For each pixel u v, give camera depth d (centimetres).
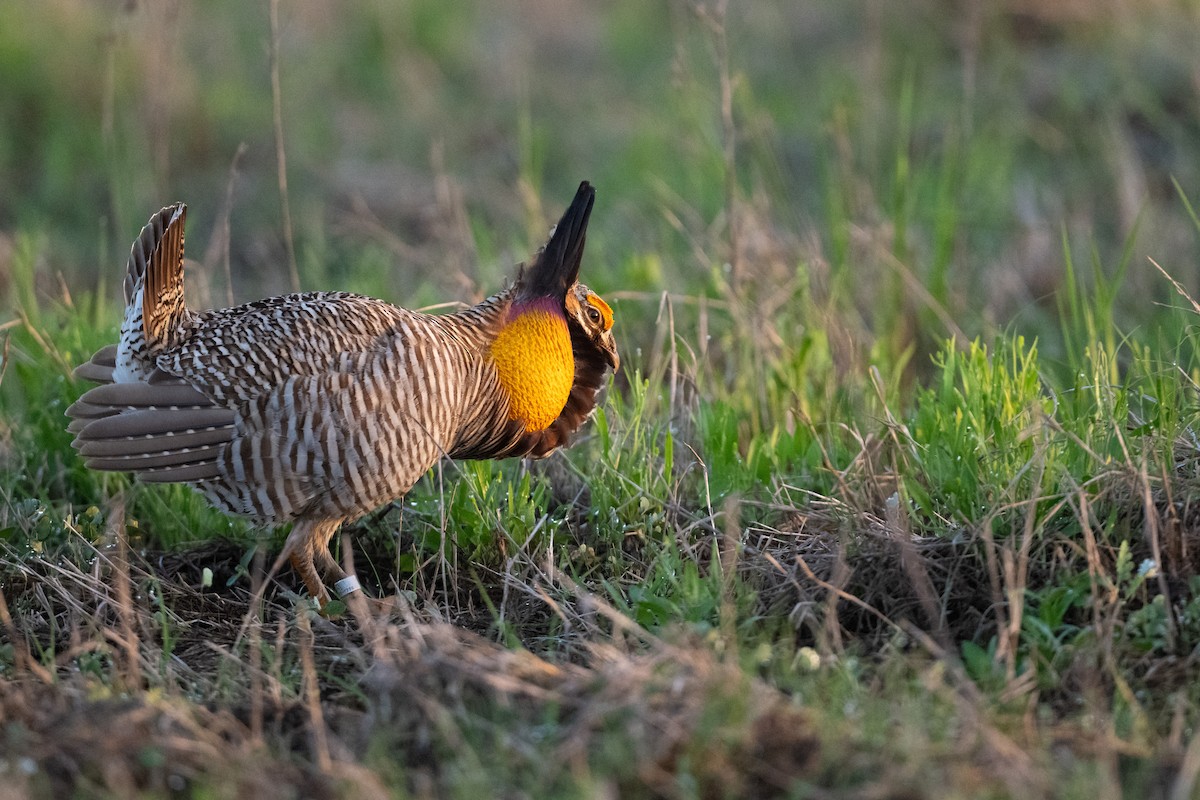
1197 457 825
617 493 940
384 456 828
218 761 617
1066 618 754
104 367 863
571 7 2333
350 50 2156
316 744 650
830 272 1273
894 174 1458
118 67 1844
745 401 1093
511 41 2191
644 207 1581
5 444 1012
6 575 869
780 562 830
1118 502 794
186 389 805
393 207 1692
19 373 1076
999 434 859
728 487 945
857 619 782
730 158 1196
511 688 657
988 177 1553
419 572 883
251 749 636
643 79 2034
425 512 934
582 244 967
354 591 865
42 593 838
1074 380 955
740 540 862
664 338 1188
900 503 836
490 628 796
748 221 1305
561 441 1005
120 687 700
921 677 667
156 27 1842
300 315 820
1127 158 1495
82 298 1238
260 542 936
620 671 647
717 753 604
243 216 1720
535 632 823
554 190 1731
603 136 1878
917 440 928
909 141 1633
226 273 1132
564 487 1021
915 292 1278
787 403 1082
